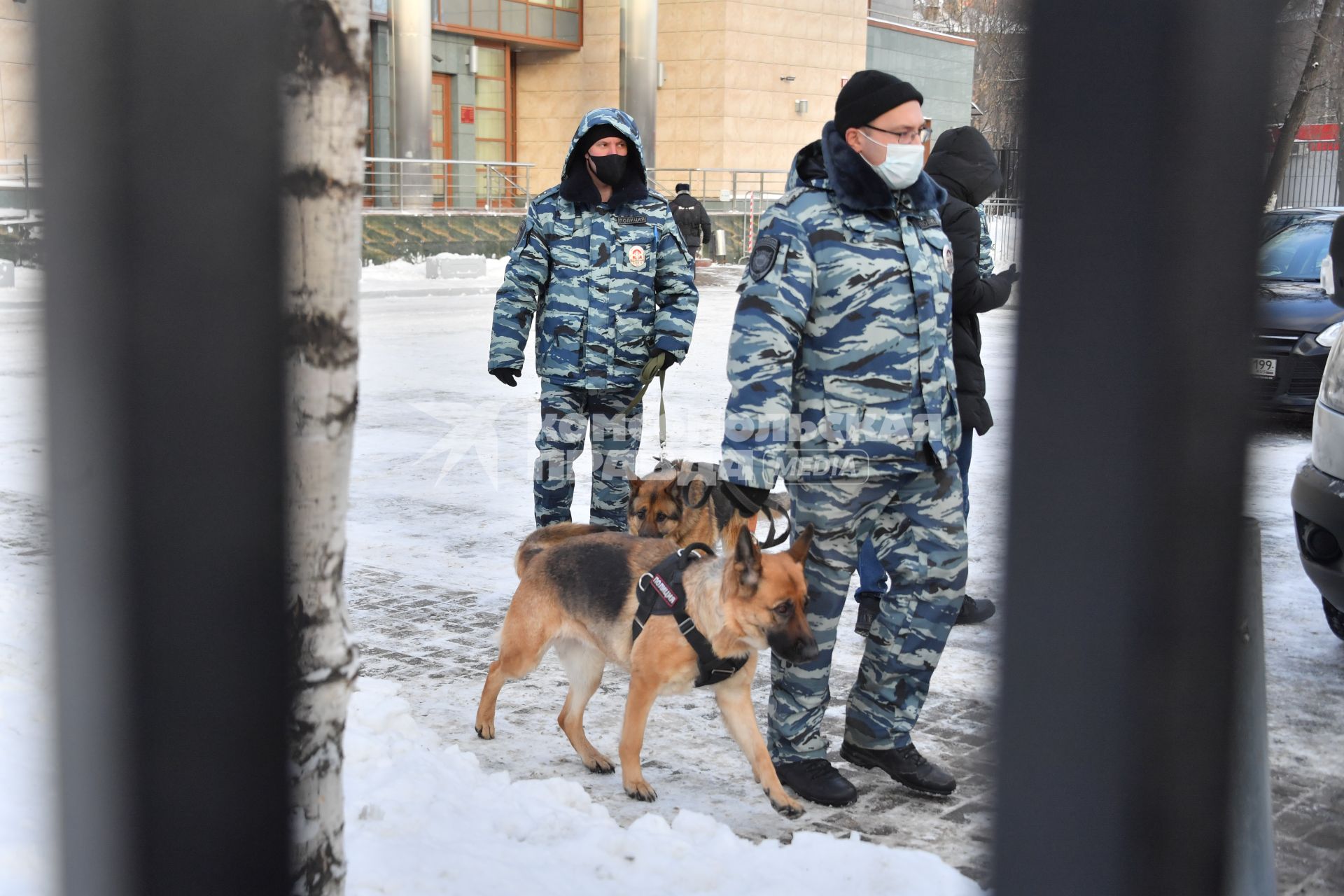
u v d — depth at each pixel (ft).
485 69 104.27
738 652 11.64
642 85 101.76
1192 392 6.47
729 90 109.60
